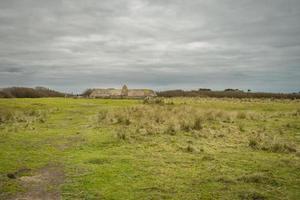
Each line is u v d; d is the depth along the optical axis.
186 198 10.11
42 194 10.35
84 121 29.59
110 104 52.59
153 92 94.06
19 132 22.52
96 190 10.73
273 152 16.30
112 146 17.72
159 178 12.02
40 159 14.77
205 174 12.54
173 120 25.41
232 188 11.00
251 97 96.25
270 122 27.91
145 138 19.86
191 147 16.62
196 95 101.38
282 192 10.66
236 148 17.14
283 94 101.06
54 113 37.38
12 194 10.34
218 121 28.00
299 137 20.52
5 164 13.86
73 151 16.50
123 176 12.24
